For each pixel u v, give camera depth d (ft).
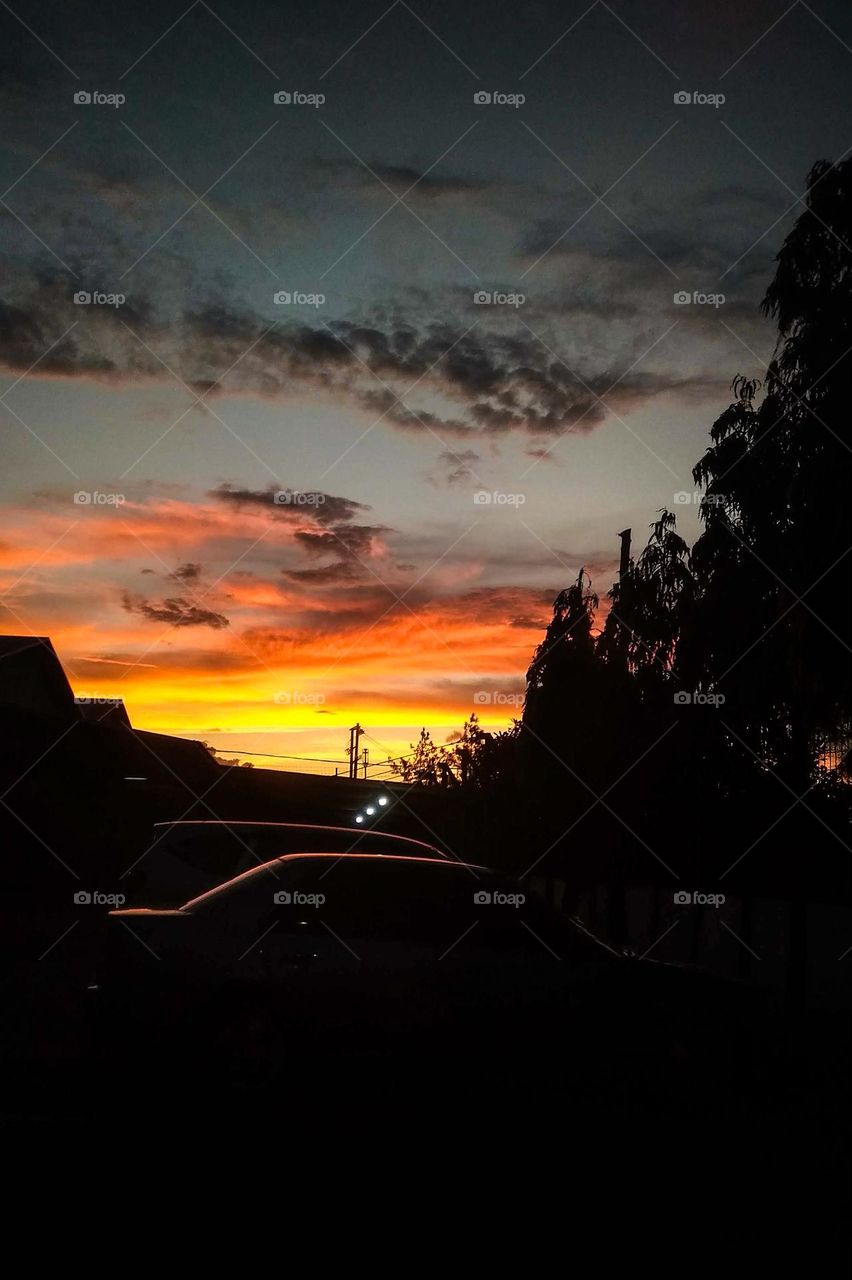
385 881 26.81
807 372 31.04
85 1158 20.68
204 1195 18.83
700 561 39.40
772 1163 23.15
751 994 28.58
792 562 31.07
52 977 47.47
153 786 94.79
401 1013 25.61
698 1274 16.43
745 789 43.68
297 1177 20.24
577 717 50.96
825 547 29.63
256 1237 16.94
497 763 62.80
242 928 25.49
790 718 39.01
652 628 48.26
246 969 24.94
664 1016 27.27
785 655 34.45
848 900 49.32
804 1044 34.91
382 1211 18.53
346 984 25.38
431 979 25.91
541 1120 25.81
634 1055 27.07
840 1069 32.91
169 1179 19.62
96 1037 24.81
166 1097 25.18
